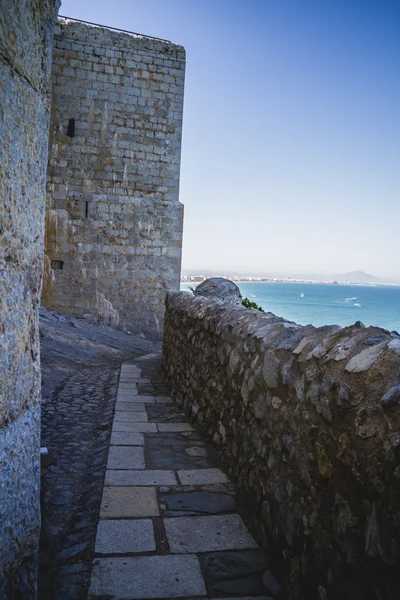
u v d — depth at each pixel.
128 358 9.45
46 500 3.05
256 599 2.11
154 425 4.74
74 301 12.32
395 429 1.52
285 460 2.39
